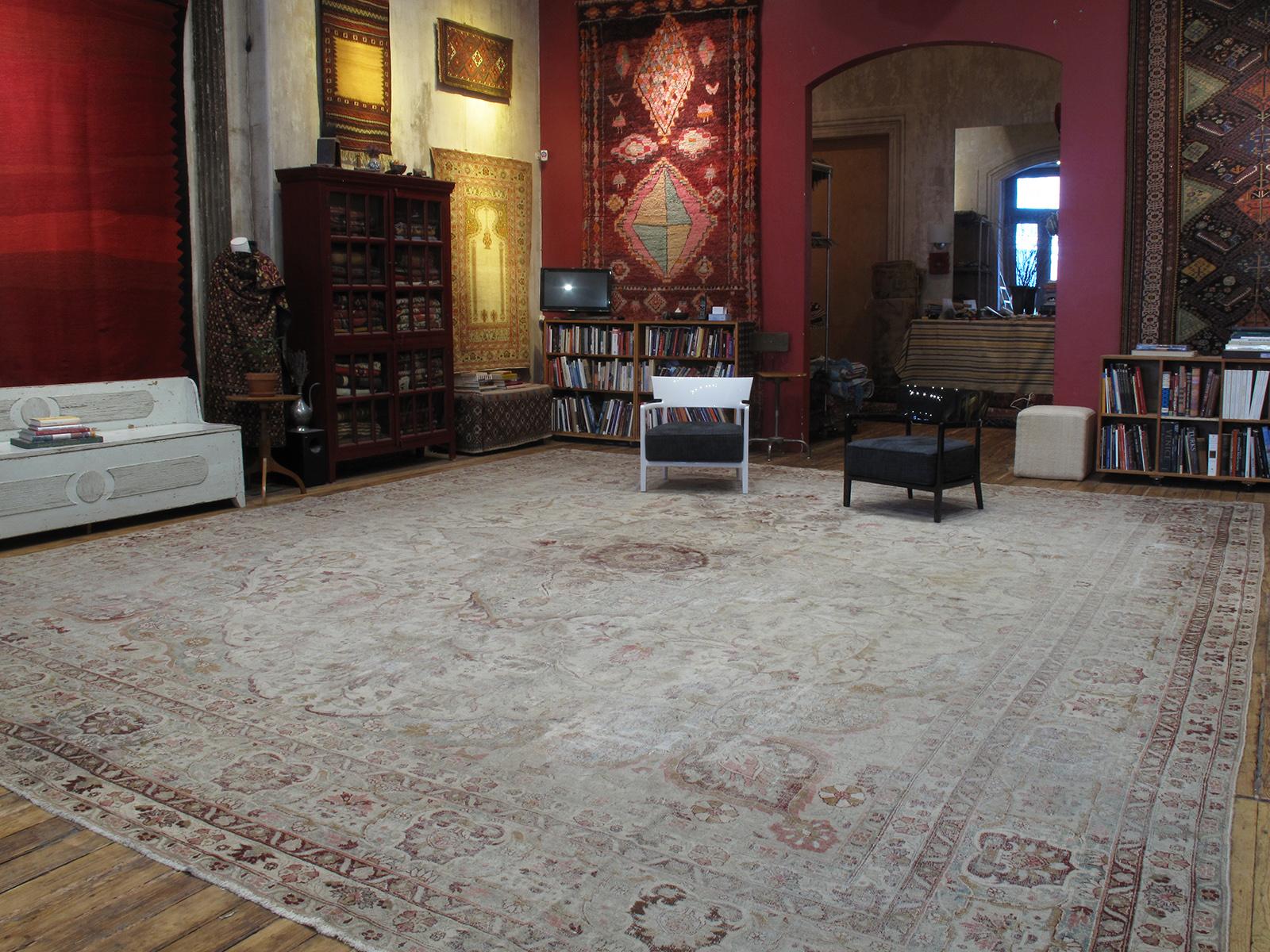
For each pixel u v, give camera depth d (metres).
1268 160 7.56
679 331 9.48
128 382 6.82
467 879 2.51
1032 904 2.39
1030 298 15.39
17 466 5.68
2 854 2.64
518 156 10.09
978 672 3.84
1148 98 7.90
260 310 7.34
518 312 10.18
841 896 2.43
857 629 4.34
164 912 2.39
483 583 5.03
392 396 8.22
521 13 9.98
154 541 5.90
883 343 12.66
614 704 3.56
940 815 2.80
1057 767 3.07
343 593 4.87
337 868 2.56
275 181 7.71
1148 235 8.02
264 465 7.09
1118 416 7.79
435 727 3.38
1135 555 5.54
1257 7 7.48
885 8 8.77
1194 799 2.87
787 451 9.43
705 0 9.48
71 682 3.78
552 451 9.44
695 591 4.89
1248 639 4.19
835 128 13.10
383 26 8.49
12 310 6.32
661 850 2.63
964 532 6.07
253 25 7.60
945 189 12.67
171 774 3.06
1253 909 2.36
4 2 6.16
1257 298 7.70
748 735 3.31
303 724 3.40
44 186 6.43
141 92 6.94
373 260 8.09
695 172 9.73
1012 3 8.30
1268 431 7.29
